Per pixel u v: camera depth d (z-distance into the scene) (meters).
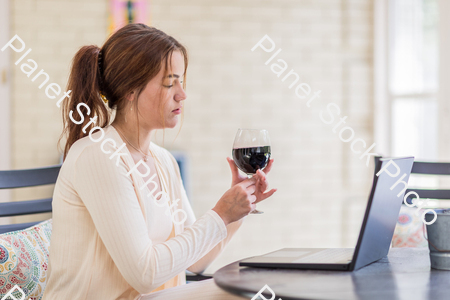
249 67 4.33
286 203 4.40
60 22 4.04
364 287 0.94
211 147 4.29
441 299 0.86
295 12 4.38
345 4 4.41
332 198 4.45
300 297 0.86
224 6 4.27
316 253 1.28
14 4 3.97
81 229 1.25
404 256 1.28
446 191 2.00
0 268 1.44
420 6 3.88
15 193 3.93
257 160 1.42
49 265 1.32
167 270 1.17
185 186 3.98
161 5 4.18
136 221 1.19
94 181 1.20
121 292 1.25
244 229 4.35
